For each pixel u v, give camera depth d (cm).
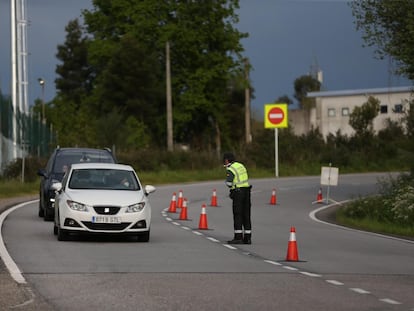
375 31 8512
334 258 4434
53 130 16450
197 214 7956
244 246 5034
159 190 12112
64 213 4916
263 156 18525
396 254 4766
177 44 19862
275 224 7169
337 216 8456
